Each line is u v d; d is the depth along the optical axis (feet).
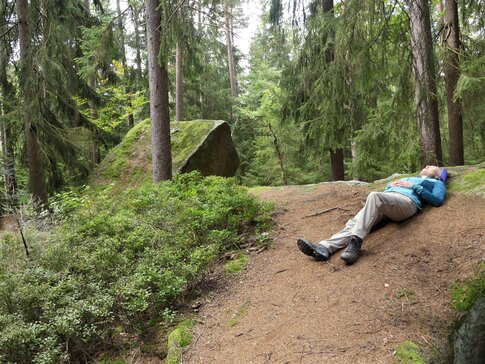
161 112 25.27
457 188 16.10
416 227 14.29
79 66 38.63
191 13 23.66
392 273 12.28
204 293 13.79
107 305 11.79
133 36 43.70
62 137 31.22
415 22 18.51
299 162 40.70
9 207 19.33
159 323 12.66
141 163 33.78
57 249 15.07
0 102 33.58
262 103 47.78
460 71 20.85
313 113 30.40
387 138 24.94
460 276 11.38
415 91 19.11
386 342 9.59
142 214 19.38
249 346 10.44
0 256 15.37
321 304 11.60
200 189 21.22
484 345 9.82
